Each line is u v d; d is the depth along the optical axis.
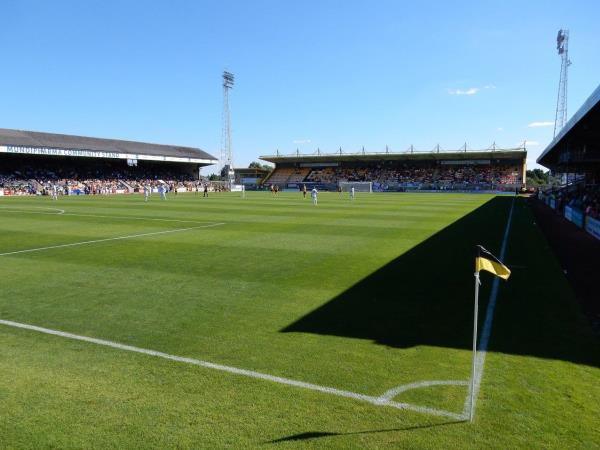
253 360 5.67
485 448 3.83
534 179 110.81
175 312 7.70
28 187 57.66
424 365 5.52
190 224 21.42
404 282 9.84
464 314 7.60
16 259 12.49
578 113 18.72
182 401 4.64
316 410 4.45
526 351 6.00
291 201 41.81
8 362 5.64
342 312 7.69
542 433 4.05
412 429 4.11
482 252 4.47
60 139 63.91
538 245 15.47
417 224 21.52
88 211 29.30
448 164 82.88
